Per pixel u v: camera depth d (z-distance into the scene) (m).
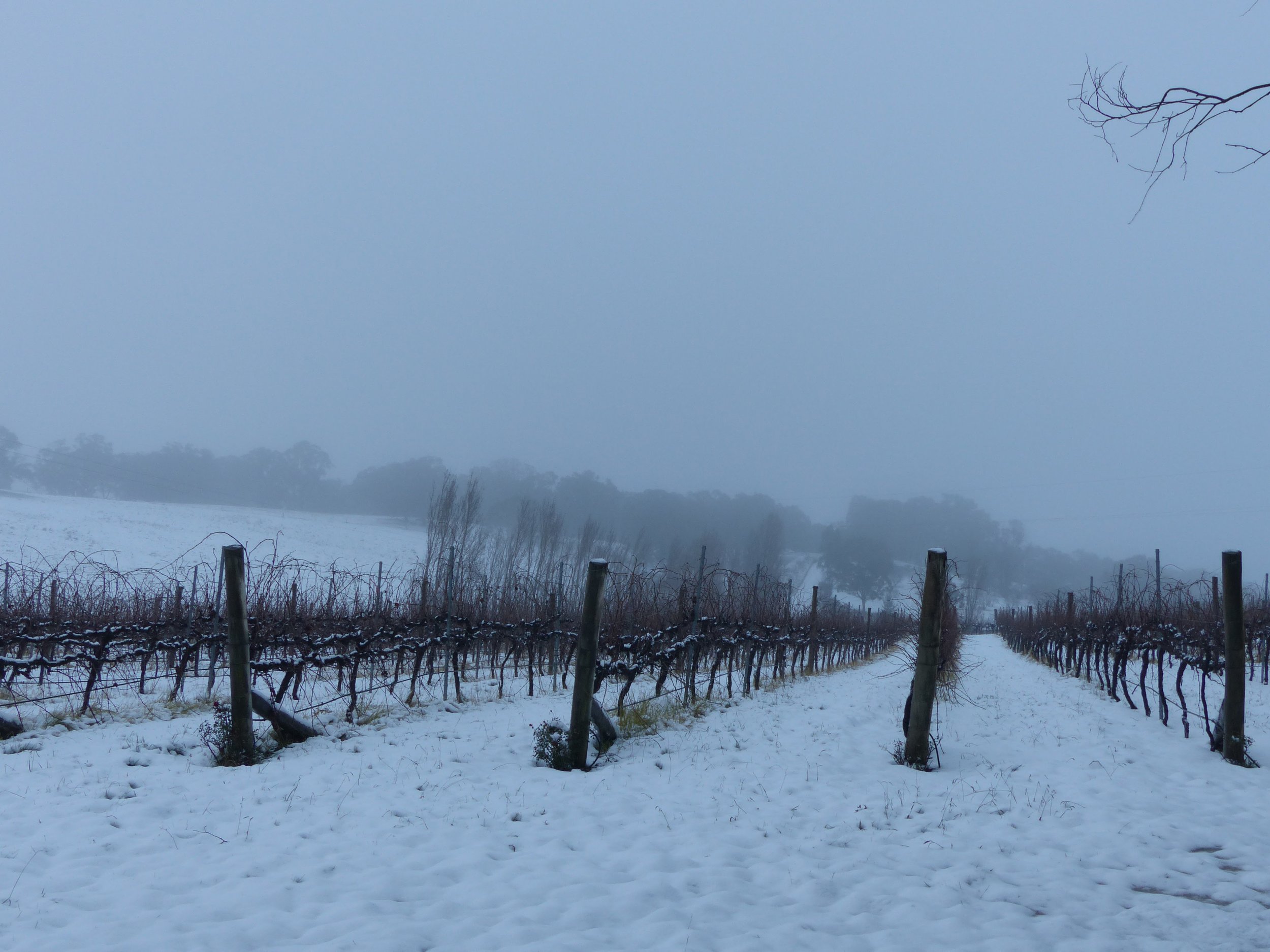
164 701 11.62
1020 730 11.56
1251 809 7.16
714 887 5.21
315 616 12.46
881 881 5.32
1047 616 29.36
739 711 13.11
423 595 13.65
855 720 12.42
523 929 4.45
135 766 7.88
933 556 9.14
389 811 6.52
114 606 14.04
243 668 8.25
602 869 5.45
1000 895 5.12
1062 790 7.79
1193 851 6.07
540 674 15.39
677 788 7.74
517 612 16.75
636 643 11.42
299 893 4.86
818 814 6.93
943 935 4.53
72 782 7.12
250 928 4.32
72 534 40.34
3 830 5.83
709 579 15.04
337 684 13.56
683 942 4.32
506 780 7.74
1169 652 12.29
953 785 8.02
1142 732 11.12
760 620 17.09
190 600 13.31
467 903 4.83
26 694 11.66
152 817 6.22
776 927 4.61
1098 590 25.72
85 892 4.78
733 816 6.79
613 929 4.52
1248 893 5.22
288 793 7.00
